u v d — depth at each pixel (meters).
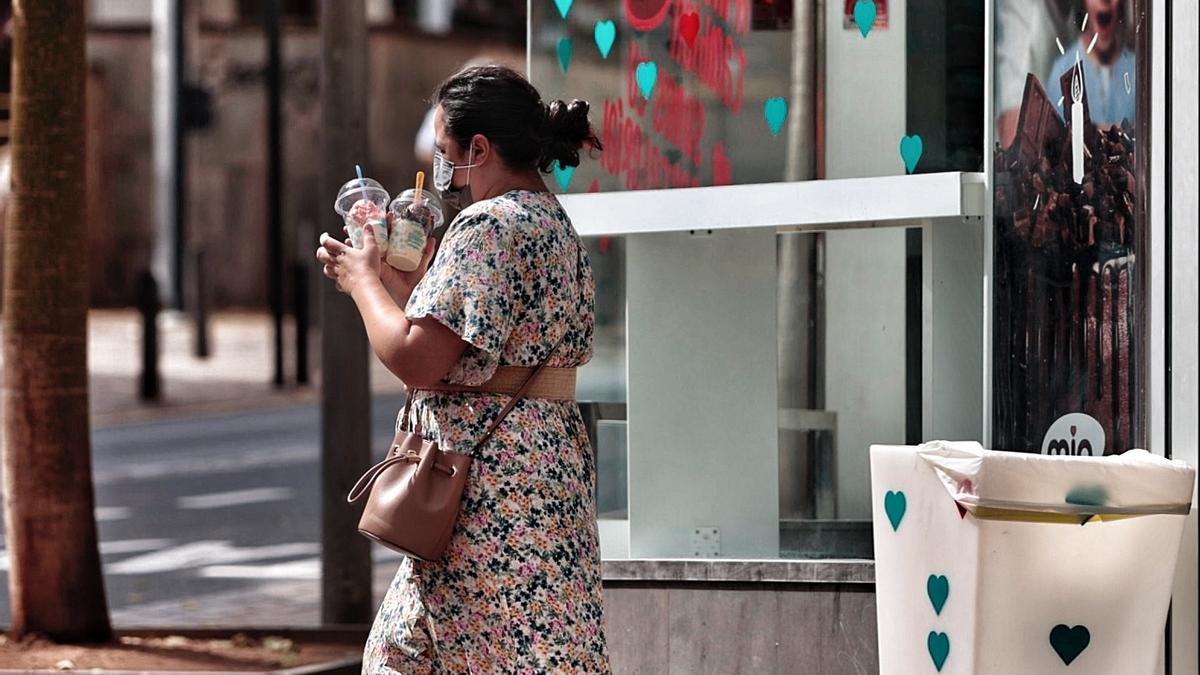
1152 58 9.02
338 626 18.12
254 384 53.81
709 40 11.12
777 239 11.13
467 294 7.83
